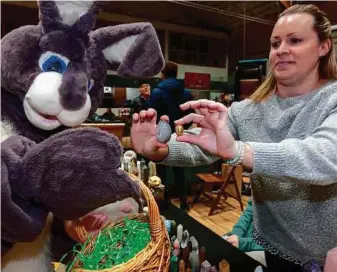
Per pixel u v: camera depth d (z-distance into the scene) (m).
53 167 0.47
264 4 3.96
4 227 0.48
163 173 2.85
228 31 5.25
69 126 0.62
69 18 0.62
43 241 0.67
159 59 0.75
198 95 4.50
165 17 4.73
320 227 0.89
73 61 0.62
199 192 3.28
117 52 0.73
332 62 0.91
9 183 0.46
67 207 0.50
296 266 1.01
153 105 2.62
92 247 0.62
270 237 1.04
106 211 0.77
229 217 2.90
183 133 0.73
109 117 2.85
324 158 0.60
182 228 1.37
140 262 0.52
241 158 0.61
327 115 0.78
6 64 0.58
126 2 4.11
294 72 0.88
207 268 1.11
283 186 0.91
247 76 3.16
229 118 1.05
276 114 0.94
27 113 0.60
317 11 0.88
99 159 0.49
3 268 0.60
